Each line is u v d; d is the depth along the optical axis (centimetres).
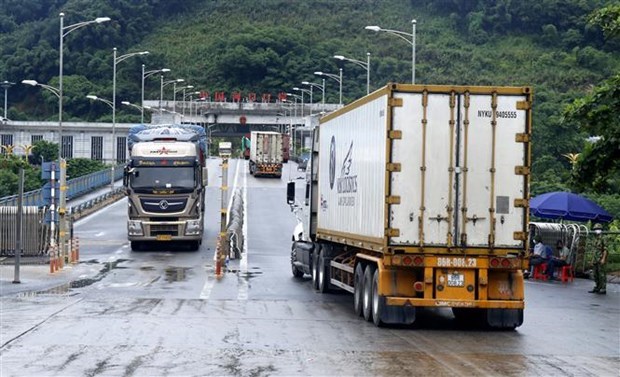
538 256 6156
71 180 12369
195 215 7100
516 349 3019
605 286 5222
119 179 15988
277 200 12075
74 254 6112
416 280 3394
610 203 8775
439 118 3344
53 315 3634
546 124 12875
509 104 3369
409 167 3325
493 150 3356
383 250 3334
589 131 4881
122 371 2472
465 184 3347
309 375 2458
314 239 4928
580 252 6275
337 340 3102
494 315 3441
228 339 3067
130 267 5872
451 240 3334
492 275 3422
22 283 4897
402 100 3331
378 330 3375
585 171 4919
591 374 2556
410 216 3325
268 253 7006
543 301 4706
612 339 3312
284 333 3234
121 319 3525
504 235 3359
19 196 4919
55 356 2694
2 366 2531
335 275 4388
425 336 3272
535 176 11825
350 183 3944
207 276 5394
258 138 16075
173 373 2458
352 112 3947
